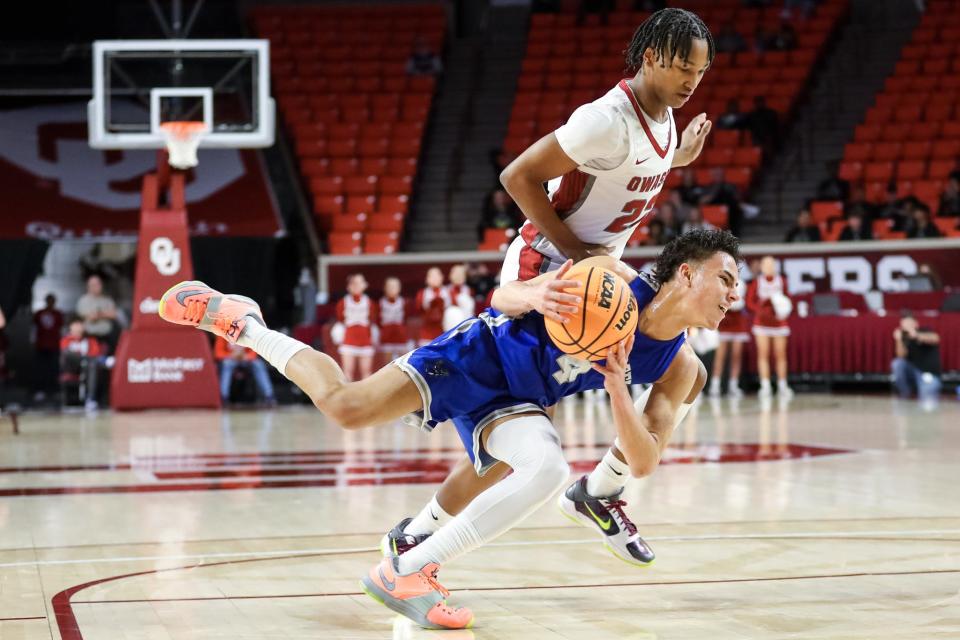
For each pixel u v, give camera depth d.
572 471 6.76
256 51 13.55
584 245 3.47
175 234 13.58
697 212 15.96
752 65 19.75
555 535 4.69
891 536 4.50
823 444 8.36
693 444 8.45
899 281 15.60
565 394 3.39
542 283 3.15
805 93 19.47
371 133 19.23
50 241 17.23
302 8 21.42
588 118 3.22
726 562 4.02
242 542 4.57
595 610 3.34
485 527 3.13
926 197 17.09
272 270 17.14
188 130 12.95
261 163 18.52
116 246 18.17
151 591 3.65
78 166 18.52
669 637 3.00
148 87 20.05
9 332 16.95
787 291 15.62
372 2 21.80
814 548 4.26
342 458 8.08
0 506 5.70
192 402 13.65
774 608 3.31
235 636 3.07
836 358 14.95
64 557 4.26
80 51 19.86
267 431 10.66
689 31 3.17
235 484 6.54
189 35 21.02
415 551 3.20
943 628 3.04
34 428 11.20
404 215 18.00
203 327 3.51
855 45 20.17
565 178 3.42
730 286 3.23
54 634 3.07
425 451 8.62
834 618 3.17
